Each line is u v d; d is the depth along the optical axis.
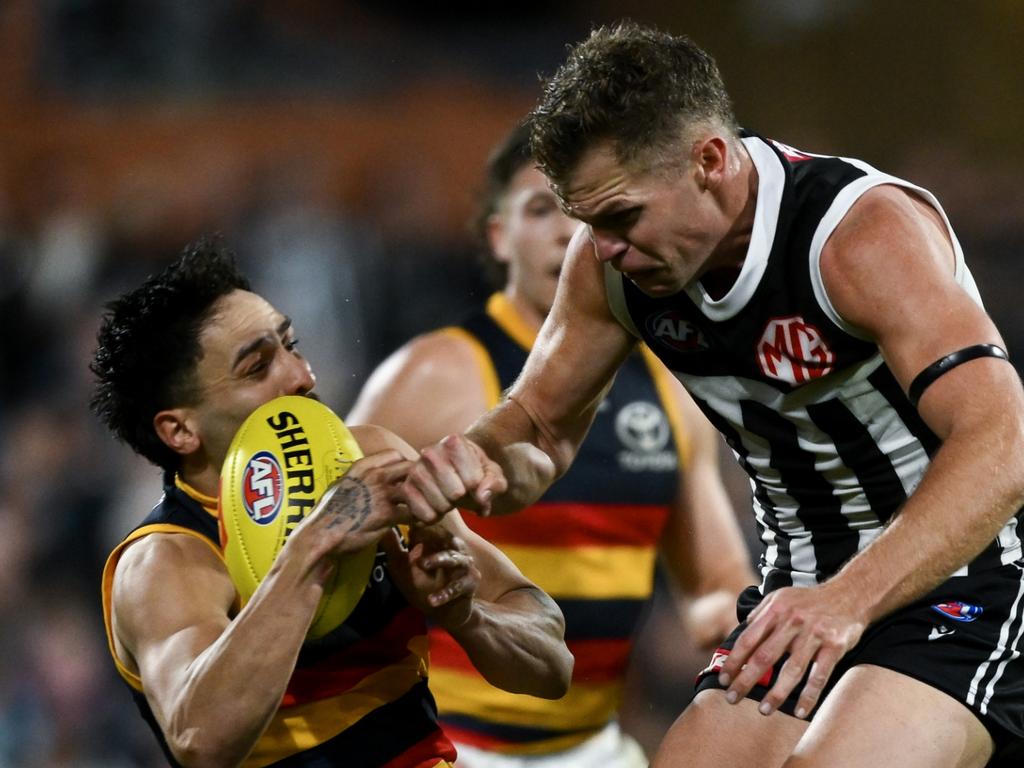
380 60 37.88
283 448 9.23
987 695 9.38
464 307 32.22
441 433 14.52
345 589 9.12
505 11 40.78
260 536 9.06
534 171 14.88
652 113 8.73
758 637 8.11
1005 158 37.59
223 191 34.81
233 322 10.19
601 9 41.03
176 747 8.85
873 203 9.10
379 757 9.84
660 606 26.36
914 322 8.70
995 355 8.56
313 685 9.77
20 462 28.69
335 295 31.78
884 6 38.94
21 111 36.34
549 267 14.63
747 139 9.40
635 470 14.72
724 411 10.16
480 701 14.20
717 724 10.08
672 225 8.97
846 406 9.58
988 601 9.58
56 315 32.34
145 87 37.03
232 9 38.38
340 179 35.38
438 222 34.72
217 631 9.31
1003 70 38.19
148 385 10.20
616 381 14.94
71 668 26.03
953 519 8.18
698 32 40.34
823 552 10.32
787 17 39.66
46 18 37.25
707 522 15.22
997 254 33.44
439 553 9.30
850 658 9.82
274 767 9.79
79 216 34.78
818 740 9.12
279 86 37.06
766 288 9.30
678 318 9.85
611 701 14.78
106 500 28.33
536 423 10.73
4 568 27.02
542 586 14.34
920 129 38.56
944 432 8.53
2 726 25.06
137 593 9.55
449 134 36.03
